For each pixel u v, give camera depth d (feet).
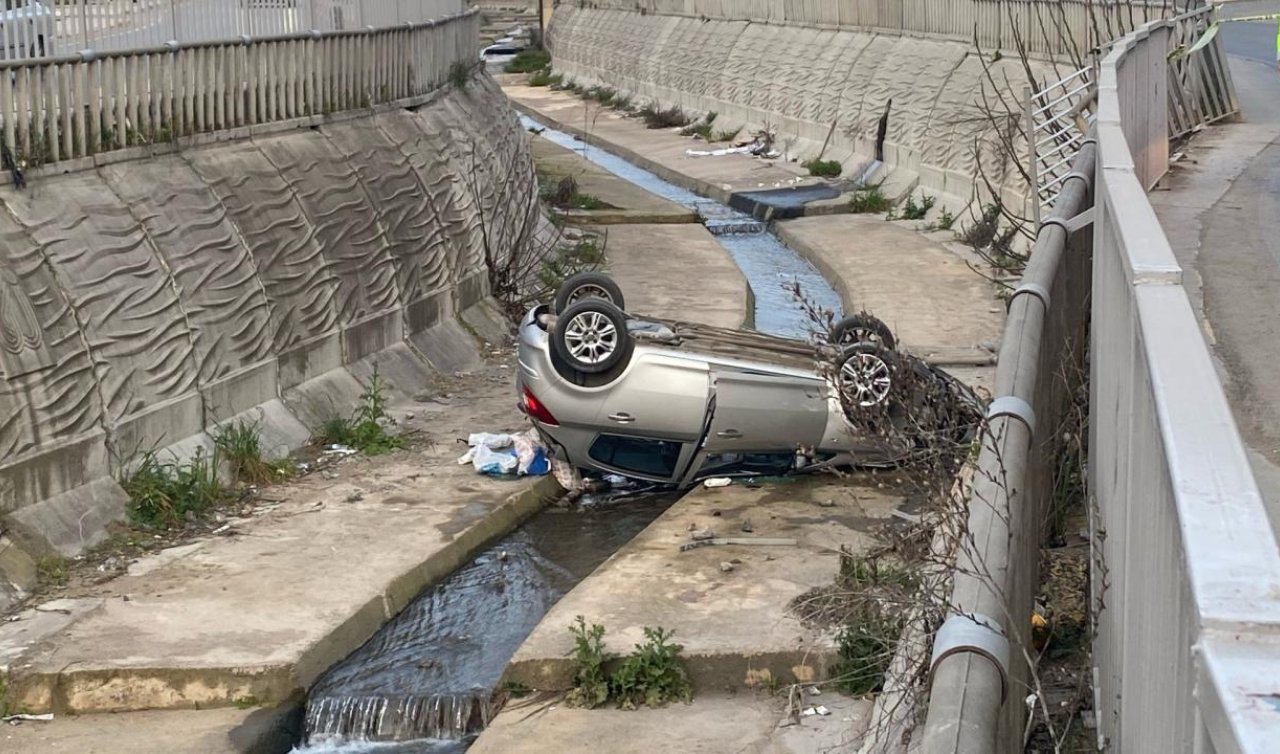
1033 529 22.41
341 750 30.60
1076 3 87.15
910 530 31.48
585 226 96.78
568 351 42.27
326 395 49.78
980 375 54.44
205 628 33.27
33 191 40.16
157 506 39.27
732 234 100.58
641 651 31.27
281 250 49.62
